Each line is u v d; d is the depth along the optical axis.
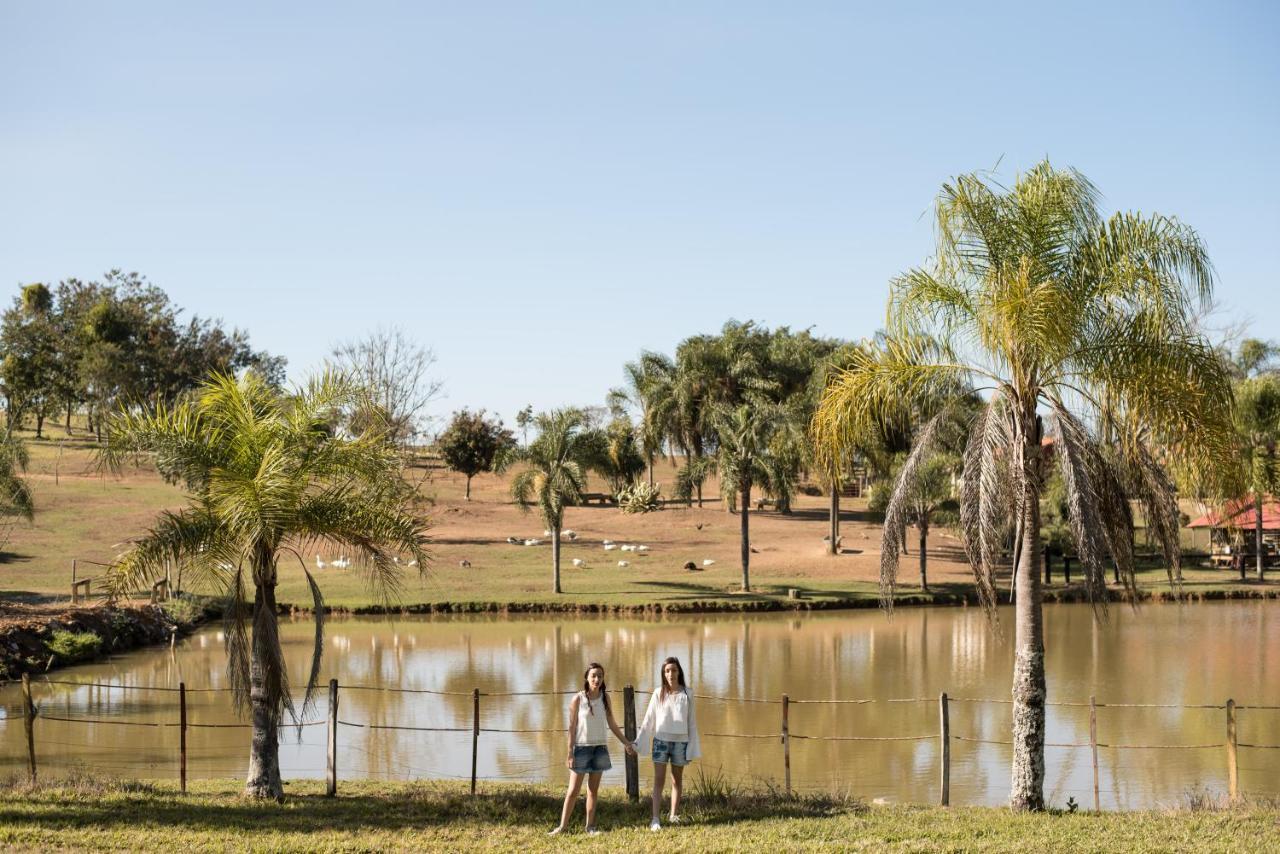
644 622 42.09
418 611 44.34
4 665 27.73
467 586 49.44
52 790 14.27
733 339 76.06
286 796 14.25
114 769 17.94
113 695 25.55
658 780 12.45
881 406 14.83
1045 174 14.06
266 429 14.10
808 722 22.69
